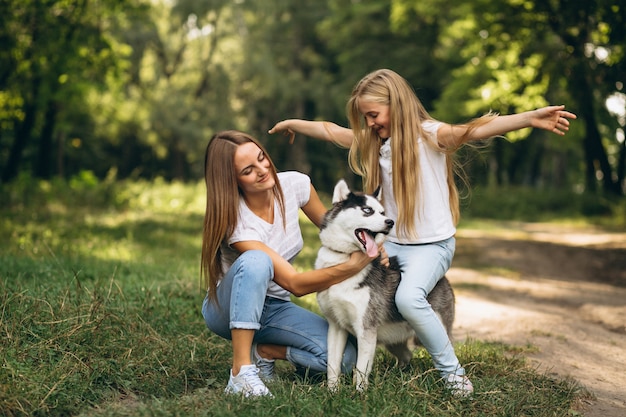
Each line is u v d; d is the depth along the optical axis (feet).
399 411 10.07
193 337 14.02
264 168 11.50
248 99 123.95
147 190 66.54
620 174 80.12
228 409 9.86
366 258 11.39
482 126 11.27
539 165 136.77
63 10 50.80
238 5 108.88
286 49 123.13
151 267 23.53
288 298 12.56
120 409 10.02
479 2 56.39
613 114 73.36
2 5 45.03
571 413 11.13
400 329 12.39
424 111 12.25
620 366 15.47
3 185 54.54
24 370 11.04
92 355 12.21
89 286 17.15
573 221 72.28
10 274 18.75
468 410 10.65
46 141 74.64
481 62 70.64
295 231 12.51
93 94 83.51
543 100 59.31
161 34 110.11
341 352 11.94
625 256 41.70
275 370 13.32
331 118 119.44
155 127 107.55
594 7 45.14
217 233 11.53
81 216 45.39
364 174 12.89
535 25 54.65
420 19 97.76
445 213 12.01
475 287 28.73
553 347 16.84
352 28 106.01
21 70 51.19
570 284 31.71
